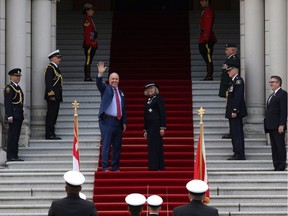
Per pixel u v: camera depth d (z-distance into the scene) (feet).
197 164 136.26
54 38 170.30
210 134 164.35
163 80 178.09
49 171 152.56
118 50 193.06
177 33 199.11
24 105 162.30
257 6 165.37
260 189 143.54
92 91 174.19
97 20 203.82
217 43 195.00
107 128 150.00
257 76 165.17
